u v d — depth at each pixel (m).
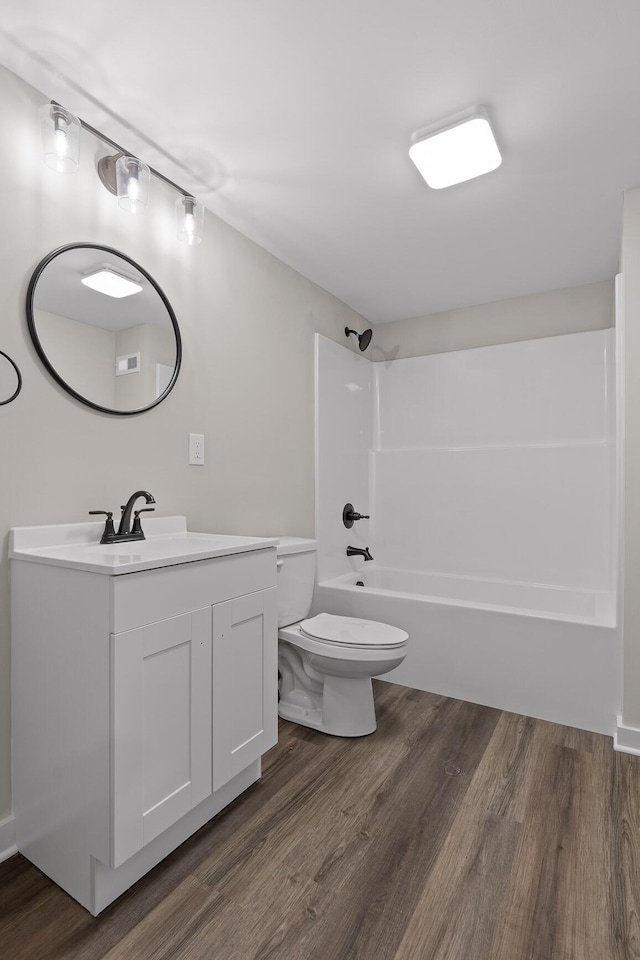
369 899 1.26
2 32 1.35
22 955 1.11
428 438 3.51
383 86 1.55
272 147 1.82
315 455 2.97
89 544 1.64
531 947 1.13
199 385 2.14
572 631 2.18
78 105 1.61
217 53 1.42
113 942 1.14
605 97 1.58
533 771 1.83
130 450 1.84
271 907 1.23
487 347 3.32
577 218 2.31
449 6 1.29
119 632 1.20
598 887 1.30
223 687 1.53
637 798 1.67
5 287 1.46
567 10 1.30
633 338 2.02
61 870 1.30
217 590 1.52
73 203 1.65
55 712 1.32
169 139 1.77
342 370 3.27
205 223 2.21
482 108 1.63
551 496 3.07
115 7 1.28
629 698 2.01
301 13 1.30
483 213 2.27
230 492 2.31
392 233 2.44
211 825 1.53
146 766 1.28
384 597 2.65
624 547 2.03
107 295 1.75
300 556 2.33
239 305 2.38
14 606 1.45
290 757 1.92
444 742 2.03
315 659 2.08
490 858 1.40
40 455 1.55
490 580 3.21
